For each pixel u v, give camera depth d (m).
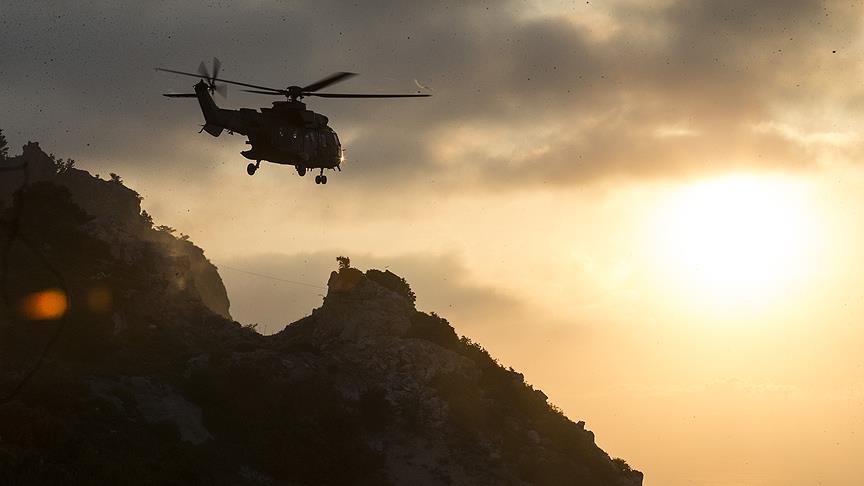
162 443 122.12
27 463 99.00
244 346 162.12
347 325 175.12
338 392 155.00
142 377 138.50
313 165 77.44
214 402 140.12
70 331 136.50
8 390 115.81
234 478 123.50
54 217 151.88
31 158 177.00
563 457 165.62
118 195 185.38
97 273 148.75
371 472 142.38
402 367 168.50
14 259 139.00
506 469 154.75
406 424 156.38
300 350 165.38
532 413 173.88
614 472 169.88
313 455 134.75
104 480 101.75
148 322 154.75
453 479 147.50
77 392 123.69
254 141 74.38
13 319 132.25
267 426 138.12
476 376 174.38
